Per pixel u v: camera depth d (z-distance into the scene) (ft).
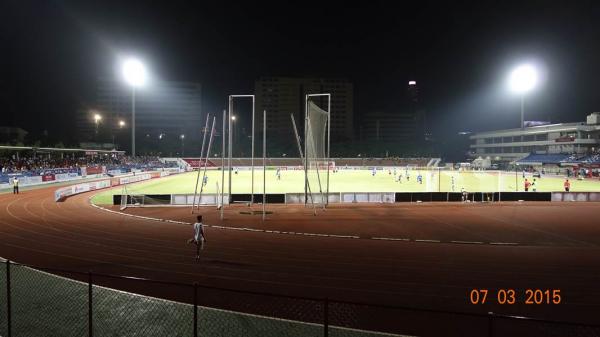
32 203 120.06
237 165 370.12
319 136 114.52
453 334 35.01
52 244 69.00
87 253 63.05
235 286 47.91
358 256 62.59
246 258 60.85
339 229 86.79
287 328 29.94
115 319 31.63
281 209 116.78
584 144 337.31
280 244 71.15
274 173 285.23
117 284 48.01
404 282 49.39
